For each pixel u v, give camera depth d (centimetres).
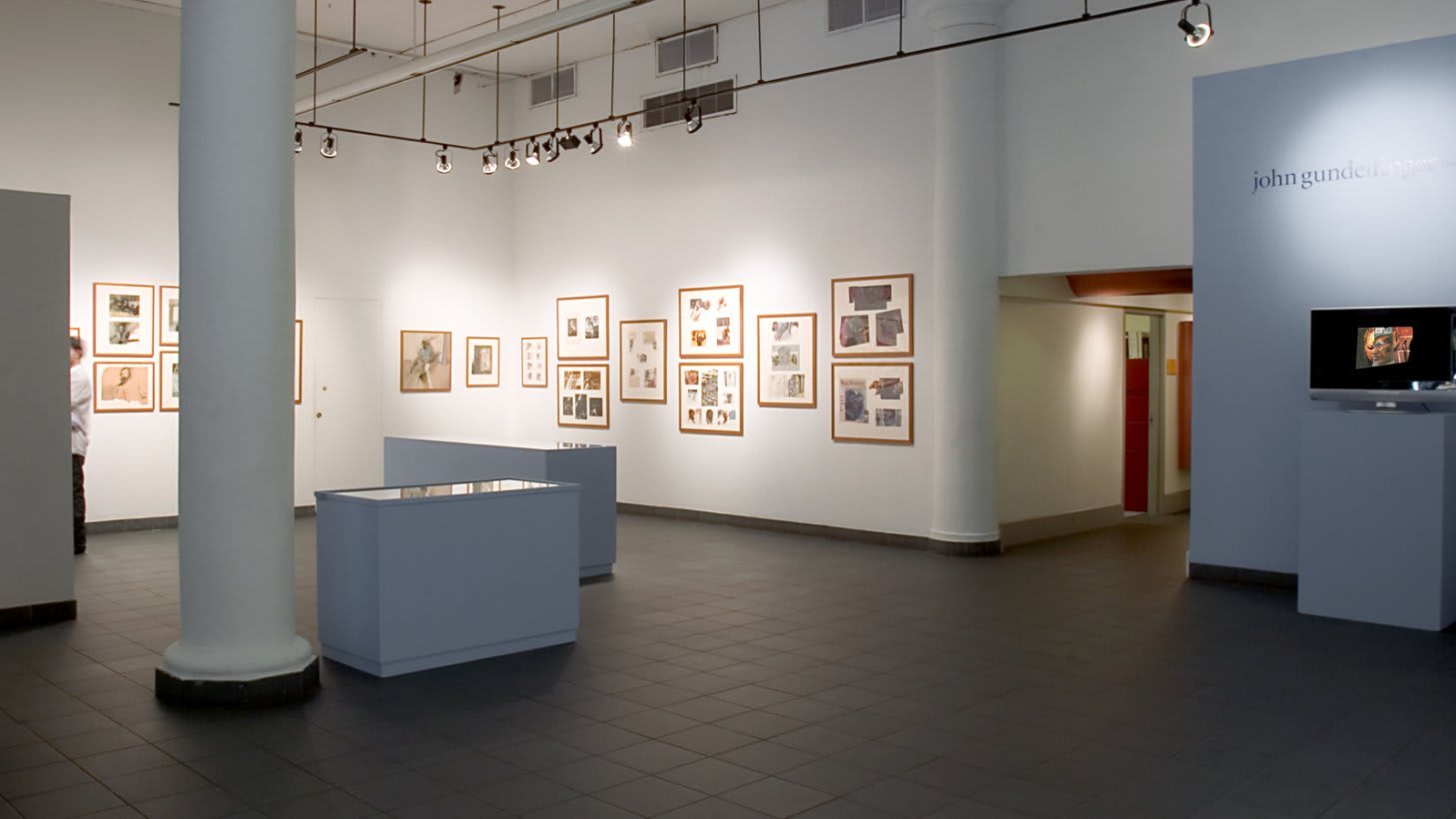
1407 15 825
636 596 864
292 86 593
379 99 1423
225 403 571
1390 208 816
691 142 1312
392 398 1448
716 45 1277
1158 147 950
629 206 1391
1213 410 912
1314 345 816
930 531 1092
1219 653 685
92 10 1186
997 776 475
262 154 574
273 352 582
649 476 1384
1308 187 853
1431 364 768
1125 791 457
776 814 432
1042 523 1159
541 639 699
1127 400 1384
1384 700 587
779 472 1236
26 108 1146
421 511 639
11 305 761
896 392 1123
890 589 892
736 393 1276
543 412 1526
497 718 554
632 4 959
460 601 658
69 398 786
